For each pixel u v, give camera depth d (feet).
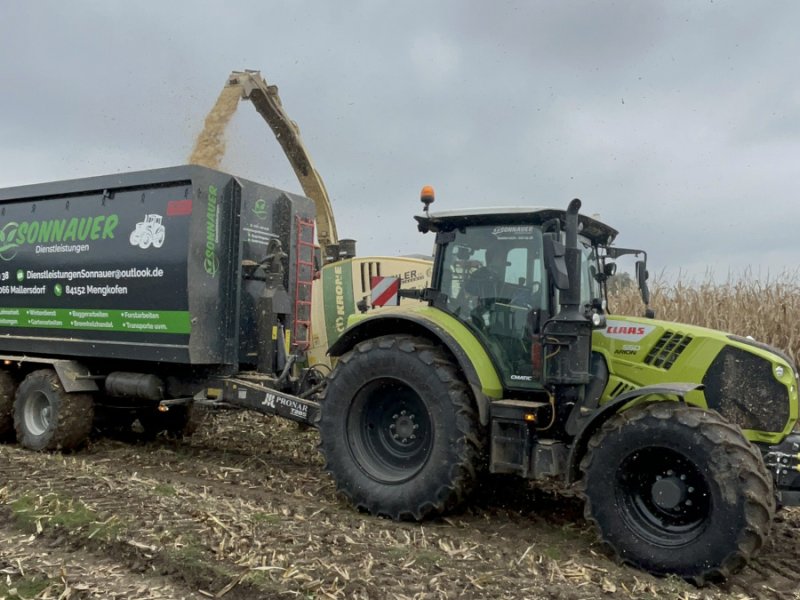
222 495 19.69
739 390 16.01
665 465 14.90
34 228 26.76
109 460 24.88
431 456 17.43
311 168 36.24
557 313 17.08
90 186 24.94
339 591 12.31
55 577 13.35
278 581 12.64
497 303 18.22
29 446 25.93
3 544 15.19
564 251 16.21
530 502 20.03
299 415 21.38
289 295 25.21
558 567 14.47
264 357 23.86
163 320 22.85
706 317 33.12
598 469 15.25
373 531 16.58
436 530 17.29
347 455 18.66
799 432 16.15
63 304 25.63
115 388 25.03
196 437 29.14
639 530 14.88
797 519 18.63
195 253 22.30
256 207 24.40
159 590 12.87
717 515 13.89
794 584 14.39
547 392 17.20
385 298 20.52
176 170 22.62
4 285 27.63
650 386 15.37
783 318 31.17
